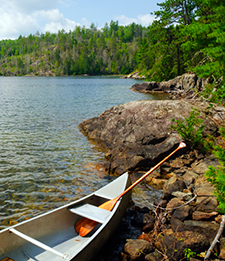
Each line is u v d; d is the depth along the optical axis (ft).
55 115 57.41
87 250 12.16
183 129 28.66
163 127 30.50
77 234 15.30
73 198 20.30
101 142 35.60
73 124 47.88
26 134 40.06
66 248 14.06
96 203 17.85
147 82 131.13
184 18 97.14
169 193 19.13
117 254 13.79
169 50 119.44
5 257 12.05
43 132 41.55
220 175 12.44
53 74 540.11
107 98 94.79
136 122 33.17
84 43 629.51
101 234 13.33
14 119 51.98
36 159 29.07
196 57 53.57
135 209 18.65
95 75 516.73
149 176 24.49
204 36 15.70
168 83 119.96
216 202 16.22
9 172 25.17
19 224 12.95
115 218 15.29
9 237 12.42
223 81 17.22
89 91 132.05
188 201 16.89
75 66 518.78
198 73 15.30
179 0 93.66
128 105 38.14
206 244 13.00
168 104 34.04
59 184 22.81
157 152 26.86
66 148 33.55
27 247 13.02
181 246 13.00
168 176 24.66
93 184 23.07
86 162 28.66
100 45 596.70
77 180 23.80
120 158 27.43
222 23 14.70
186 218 15.44
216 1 14.99
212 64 14.66
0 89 150.61
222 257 12.18
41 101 85.61
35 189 21.71
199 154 26.50
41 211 18.29
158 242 13.93
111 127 36.47
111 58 572.92
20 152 31.32
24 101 85.51
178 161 26.22
